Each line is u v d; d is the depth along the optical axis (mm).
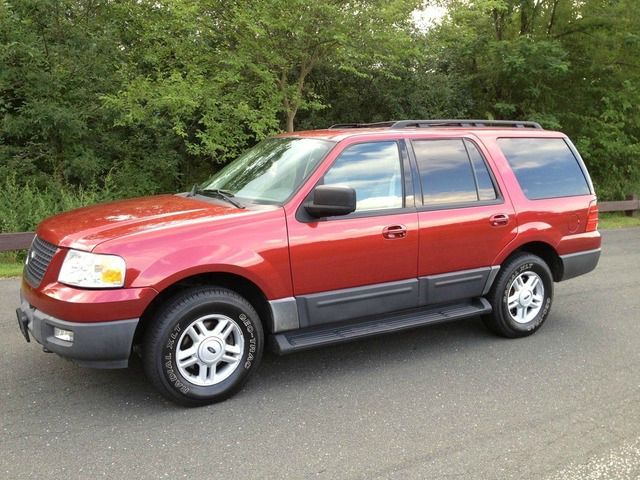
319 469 3076
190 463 3117
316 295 4145
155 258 3561
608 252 10102
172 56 12547
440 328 5645
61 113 12102
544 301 5434
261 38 11203
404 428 3555
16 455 3164
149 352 3629
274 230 3951
